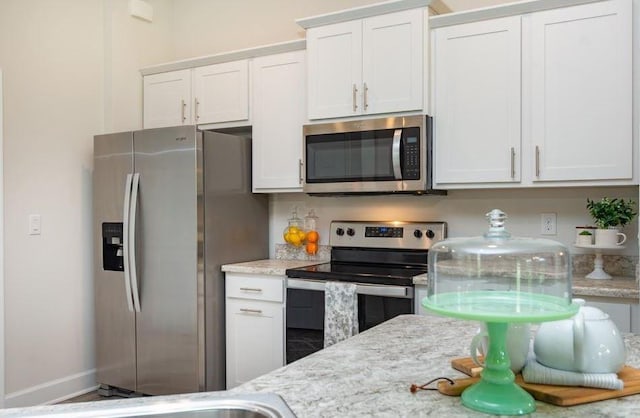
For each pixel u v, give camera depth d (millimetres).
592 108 2438
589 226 2639
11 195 3117
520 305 957
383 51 2893
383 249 3205
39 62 3293
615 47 2387
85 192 3561
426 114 2791
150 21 4043
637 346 1379
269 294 3055
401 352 1332
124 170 3303
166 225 3129
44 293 3293
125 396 3391
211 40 4113
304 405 976
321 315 2852
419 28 2791
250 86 3449
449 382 1057
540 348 1073
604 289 2244
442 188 2814
